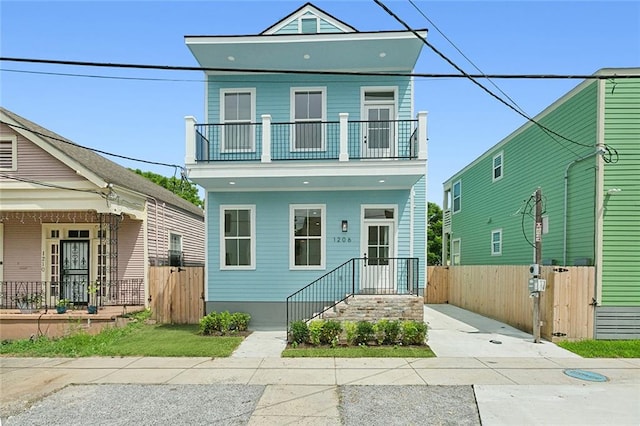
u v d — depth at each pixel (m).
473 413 4.70
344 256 10.41
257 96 10.70
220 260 10.56
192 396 5.32
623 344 8.02
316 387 5.62
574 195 9.84
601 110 8.80
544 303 8.84
